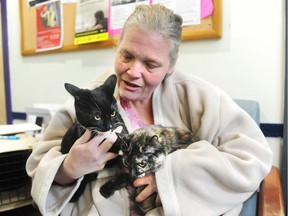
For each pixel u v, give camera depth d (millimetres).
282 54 1180
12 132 1150
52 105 1688
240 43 1248
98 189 801
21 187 1040
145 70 804
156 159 745
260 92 1235
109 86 762
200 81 946
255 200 851
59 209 789
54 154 853
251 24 1219
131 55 794
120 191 792
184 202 720
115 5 1508
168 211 709
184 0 1311
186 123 938
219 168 738
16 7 1998
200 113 896
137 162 736
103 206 781
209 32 1270
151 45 769
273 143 1229
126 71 810
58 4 1746
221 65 1297
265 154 827
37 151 899
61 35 1768
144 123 922
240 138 824
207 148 776
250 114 1067
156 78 819
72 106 928
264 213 775
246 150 819
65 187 819
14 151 1002
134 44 772
